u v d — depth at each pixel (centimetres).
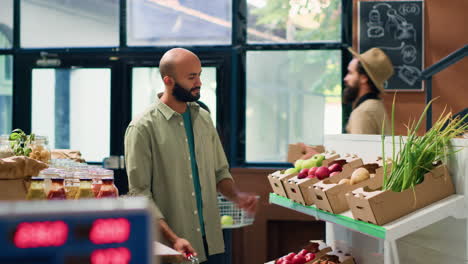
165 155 268
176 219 267
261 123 535
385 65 337
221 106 534
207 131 283
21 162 183
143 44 545
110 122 550
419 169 202
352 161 242
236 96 533
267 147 535
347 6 516
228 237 424
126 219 62
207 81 537
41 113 559
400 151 211
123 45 545
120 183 549
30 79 556
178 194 268
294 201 258
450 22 496
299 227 514
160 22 541
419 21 498
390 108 498
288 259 277
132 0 544
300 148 448
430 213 195
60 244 60
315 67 526
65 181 209
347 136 285
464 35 495
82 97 553
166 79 272
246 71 533
